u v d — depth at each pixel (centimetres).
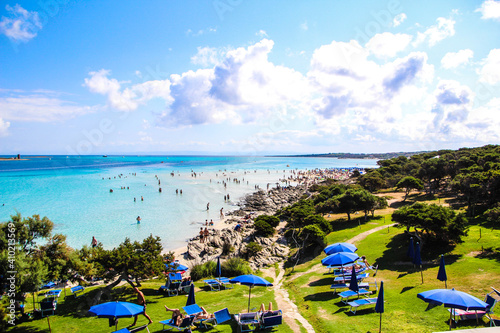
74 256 2108
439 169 6894
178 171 19612
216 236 4559
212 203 8462
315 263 3362
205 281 2594
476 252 2897
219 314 1705
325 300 2144
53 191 9700
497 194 4456
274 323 1611
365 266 2870
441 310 1773
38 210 6594
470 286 2161
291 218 4912
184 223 5903
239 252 3922
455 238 3045
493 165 5672
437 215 3159
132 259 2200
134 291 2450
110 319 1540
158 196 9231
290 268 3375
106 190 10200
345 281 2469
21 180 12925
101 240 4472
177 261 3491
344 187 7662
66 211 6594
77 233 4853
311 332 1602
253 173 19050
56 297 2262
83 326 1736
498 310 1717
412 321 1666
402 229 4044
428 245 3272
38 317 1886
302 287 2544
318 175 17338
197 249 4081
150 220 6025
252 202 8481
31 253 1988
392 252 3275
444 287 2195
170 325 1605
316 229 3819
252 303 2123
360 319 1736
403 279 2502
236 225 5491
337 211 5284
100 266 2158
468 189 4425
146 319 1828
